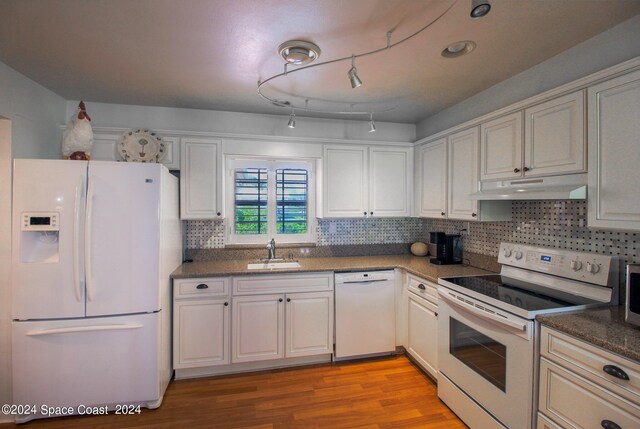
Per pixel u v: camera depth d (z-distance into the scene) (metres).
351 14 1.51
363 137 3.37
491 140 2.21
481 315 1.76
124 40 1.75
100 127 2.57
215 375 2.54
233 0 1.41
